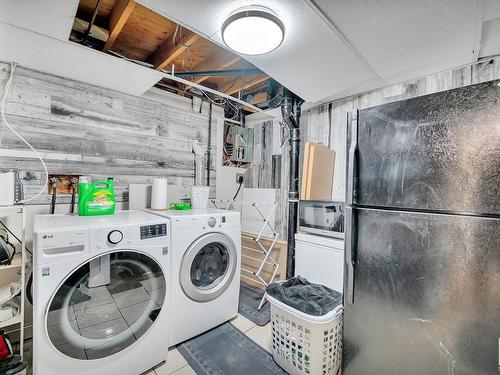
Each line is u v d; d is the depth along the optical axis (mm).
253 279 2791
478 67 1683
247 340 1893
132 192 2336
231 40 1334
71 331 1295
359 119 1337
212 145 3053
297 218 2438
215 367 1617
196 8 1191
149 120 2547
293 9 1180
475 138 977
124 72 1927
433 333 1078
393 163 1198
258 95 2771
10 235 1743
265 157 3162
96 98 2205
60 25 1331
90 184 1829
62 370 1264
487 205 953
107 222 1504
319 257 2104
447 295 1044
